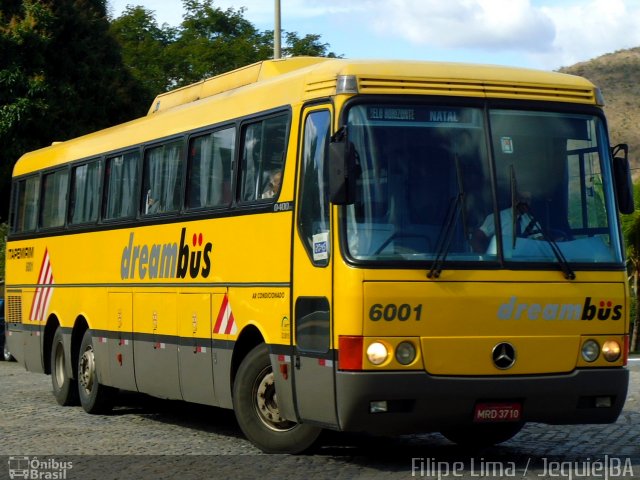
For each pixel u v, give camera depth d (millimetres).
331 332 9953
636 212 54844
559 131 10602
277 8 27031
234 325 11828
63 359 16969
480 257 10062
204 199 12797
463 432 11922
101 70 32844
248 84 12805
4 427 14086
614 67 167375
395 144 10117
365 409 9734
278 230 11039
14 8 31719
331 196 9703
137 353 14312
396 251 9883
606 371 10383
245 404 11531
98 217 15844
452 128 10273
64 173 17484
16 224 19578
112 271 15188
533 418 10211
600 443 12102
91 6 33250
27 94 30625
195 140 13172
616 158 10758
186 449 11844
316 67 10898
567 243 10391
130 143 15039
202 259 12617
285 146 11086
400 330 9789
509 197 10281
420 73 10320
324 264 10148
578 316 10312
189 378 12898
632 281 56844
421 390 9773
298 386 10547
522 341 10094
